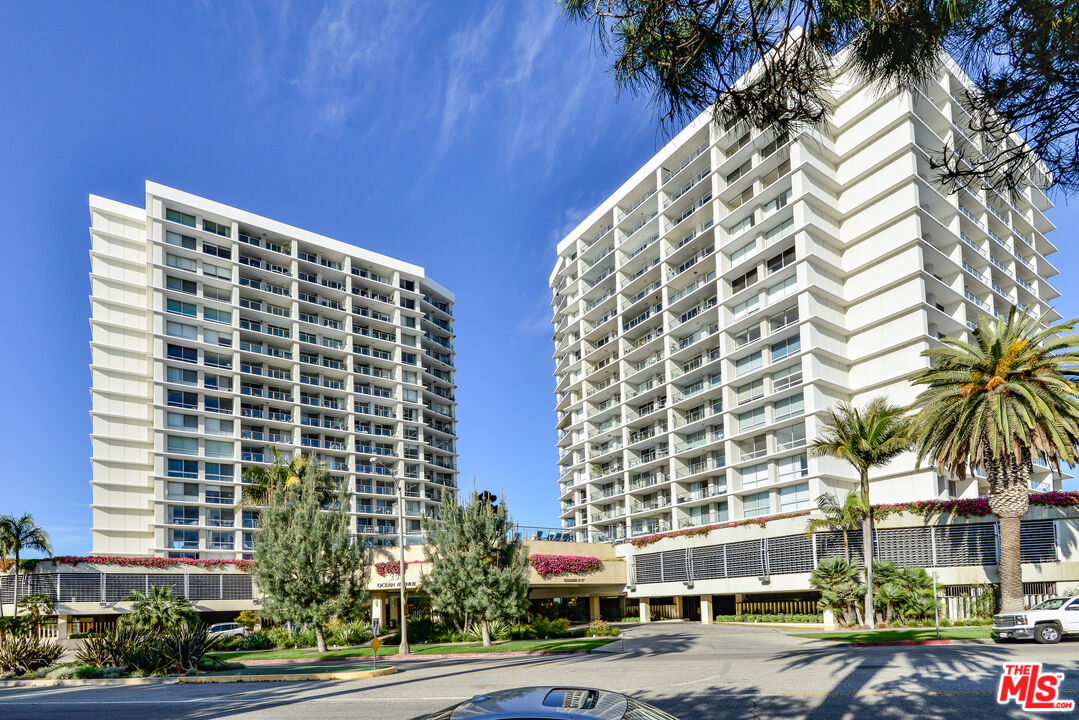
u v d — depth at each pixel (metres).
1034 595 37.25
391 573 50.19
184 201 81.06
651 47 5.94
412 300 102.88
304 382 88.06
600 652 29.47
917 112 56.81
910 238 55.16
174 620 39.84
